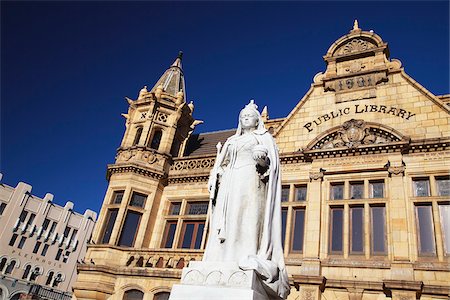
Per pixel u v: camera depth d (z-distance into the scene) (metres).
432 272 12.42
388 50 18.42
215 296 3.83
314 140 16.78
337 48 19.45
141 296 16.50
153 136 21.55
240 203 4.72
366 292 12.88
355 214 14.96
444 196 13.66
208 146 23.88
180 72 26.69
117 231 18.14
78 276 17.22
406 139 14.81
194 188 19.58
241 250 4.46
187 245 18.22
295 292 13.66
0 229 54.16
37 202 59.59
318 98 18.39
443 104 15.32
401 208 13.84
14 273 53.72
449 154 14.16
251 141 5.19
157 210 19.59
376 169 15.05
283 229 15.88
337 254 14.30
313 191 15.74
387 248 13.58
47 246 59.03
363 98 17.14
